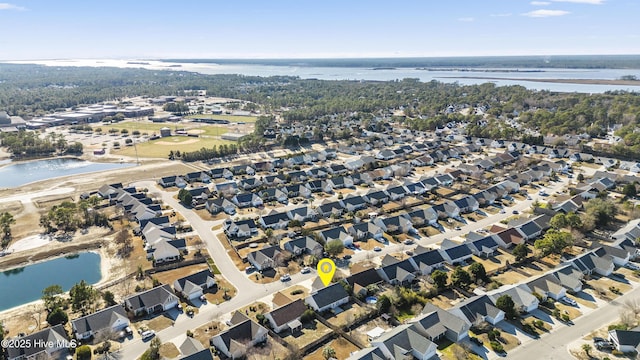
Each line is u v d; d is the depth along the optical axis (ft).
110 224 421.18
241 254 355.56
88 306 275.39
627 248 337.11
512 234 369.30
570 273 300.81
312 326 259.60
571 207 422.41
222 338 234.17
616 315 264.31
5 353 228.43
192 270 330.54
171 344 242.37
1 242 382.83
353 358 216.54
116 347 240.12
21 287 314.14
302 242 359.87
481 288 295.07
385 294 282.77
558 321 260.01
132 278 317.42
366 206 458.50
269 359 227.81
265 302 284.20
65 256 360.69
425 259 325.62
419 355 226.38
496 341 239.50
